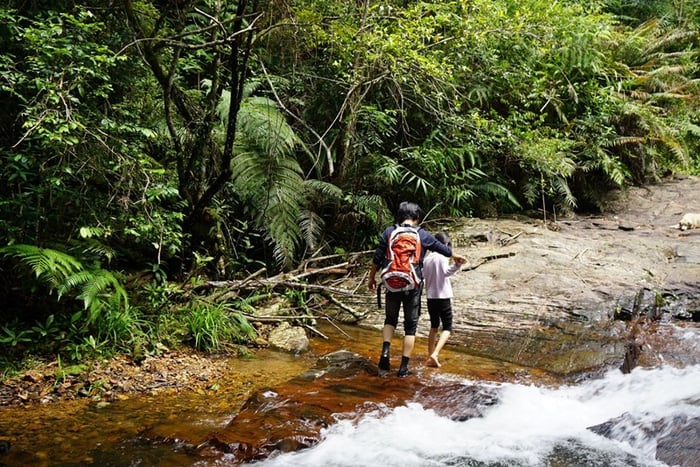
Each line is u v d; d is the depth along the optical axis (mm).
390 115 9094
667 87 12430
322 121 8578
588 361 4777
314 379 4316
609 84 11469
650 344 4969
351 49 7215
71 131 4480
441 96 8312
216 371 4543
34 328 4469
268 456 3098
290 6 6418
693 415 3436
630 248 7688
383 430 3457
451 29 8438
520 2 9273
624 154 11680
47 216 4832
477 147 9164
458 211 9281
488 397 3945
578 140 10703
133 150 4922
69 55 4297
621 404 3916
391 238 4586
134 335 4781
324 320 6309
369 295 6793
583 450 3268
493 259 7379
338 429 3449
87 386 4090
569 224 9680
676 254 7496
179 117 6273
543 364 4824
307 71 8164
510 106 9875
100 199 4953
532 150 9117
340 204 8188
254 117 7059
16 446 3182
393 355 5102
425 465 3070
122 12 5402
